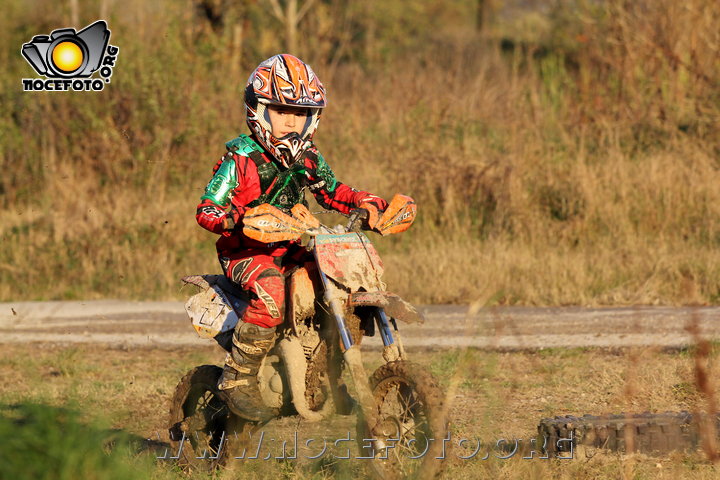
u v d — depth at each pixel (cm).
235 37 7612
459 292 4159
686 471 1820
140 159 5616
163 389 2788
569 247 4775
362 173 5434
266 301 1770
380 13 11556
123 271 4709
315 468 1944
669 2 6366
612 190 5081
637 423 1952
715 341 3000
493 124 6009
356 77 6894
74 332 3781
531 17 10156
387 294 1695
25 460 1477
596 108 6162
